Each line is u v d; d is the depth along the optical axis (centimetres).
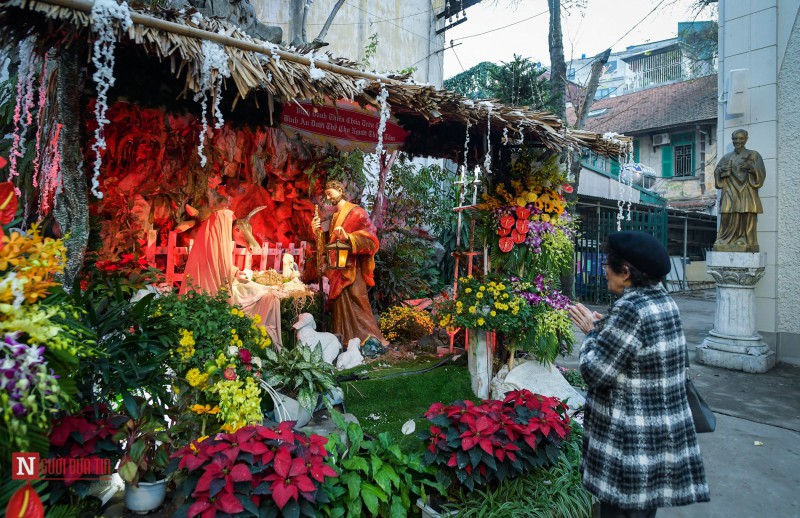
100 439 215
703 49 1730
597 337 200
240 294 404
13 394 145
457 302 412
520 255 427
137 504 229
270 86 254
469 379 411
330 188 454
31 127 368
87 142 317
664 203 1780
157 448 240
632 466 186
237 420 251
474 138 460
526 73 935
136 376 236
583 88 1102
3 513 163
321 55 288
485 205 441
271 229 537
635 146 2017
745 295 672
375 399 362
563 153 460
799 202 684
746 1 723
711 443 412
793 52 688
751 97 718
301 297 444
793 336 691
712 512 307
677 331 197
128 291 345
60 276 241
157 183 414
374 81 297
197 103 361
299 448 215
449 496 262
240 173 491
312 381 319
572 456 308
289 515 195
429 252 692
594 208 1280
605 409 197
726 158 686
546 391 400
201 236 403
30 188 336
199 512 188
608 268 213
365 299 464
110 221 397
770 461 378
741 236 680
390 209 656
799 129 683
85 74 265
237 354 280
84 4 199
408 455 274
